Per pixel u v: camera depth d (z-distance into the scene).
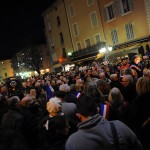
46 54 67.88
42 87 13.23
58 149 3.17
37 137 4.96
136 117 4.05
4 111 6.20
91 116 2.79
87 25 38.75
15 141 1.22
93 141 2.66
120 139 2.69
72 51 43.69
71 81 13.62
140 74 9.68
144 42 29.98
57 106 4.41
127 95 6.11
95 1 36.09
